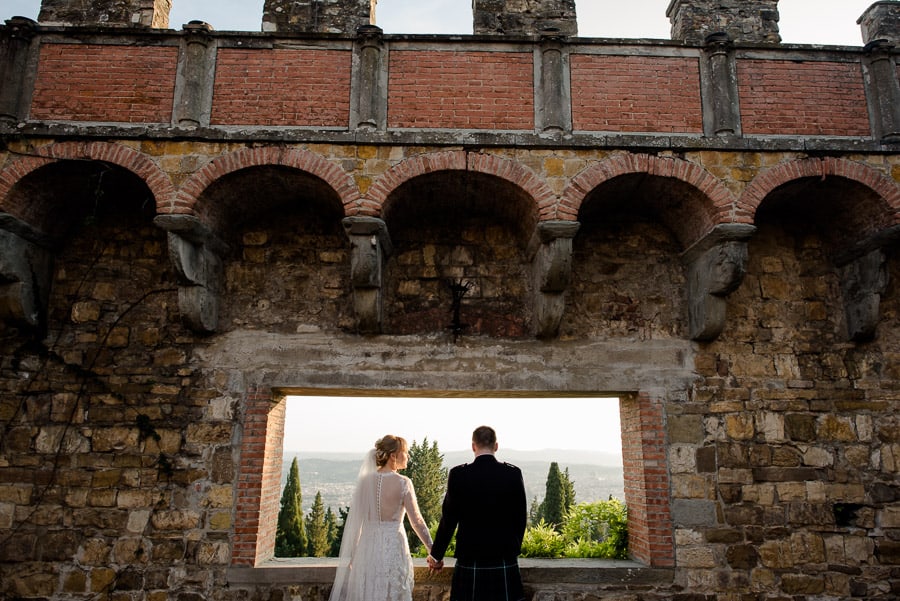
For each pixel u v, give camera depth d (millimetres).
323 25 6703
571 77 6039
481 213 6555
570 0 6820
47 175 5637
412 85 5969
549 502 20719
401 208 6191
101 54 5898
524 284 6441
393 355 6148
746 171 5789
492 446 4918
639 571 5691
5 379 5883
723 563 5742
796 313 6375
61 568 5555
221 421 5914
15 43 5805
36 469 5727
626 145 5766
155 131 5648
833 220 6359
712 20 6906
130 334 6094
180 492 5734
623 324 6316
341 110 5883
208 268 5961
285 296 6289
